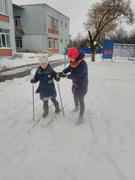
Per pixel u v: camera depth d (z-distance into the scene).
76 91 3.35
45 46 26.95
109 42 16.59
